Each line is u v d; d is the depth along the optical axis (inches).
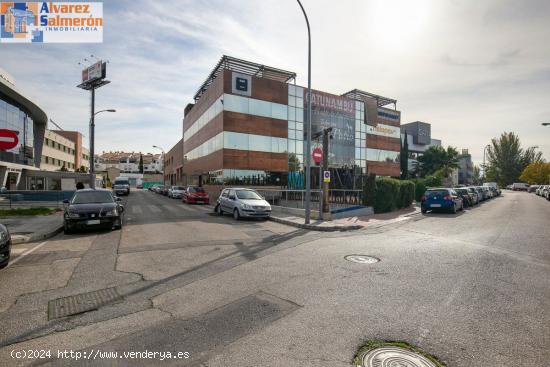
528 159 2785.4
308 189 450.9
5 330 124.1
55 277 195.2
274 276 197.9
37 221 457.1
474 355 106.4
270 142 1079.6
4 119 1171.3
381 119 1475.1
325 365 99.9
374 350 109.4
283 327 127.0
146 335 120.3
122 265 224.1
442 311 143.6
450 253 268.2
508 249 285.4
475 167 4114.2
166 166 3034.0
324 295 163.9
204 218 540.1
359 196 639.1
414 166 2097.7
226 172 984.9
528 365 100.3
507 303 153.5
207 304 151.7
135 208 748.0
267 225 458.6
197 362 101.6
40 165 1632.6
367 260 241.9
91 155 914.7
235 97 1010.1
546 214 608.4
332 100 1269.7
